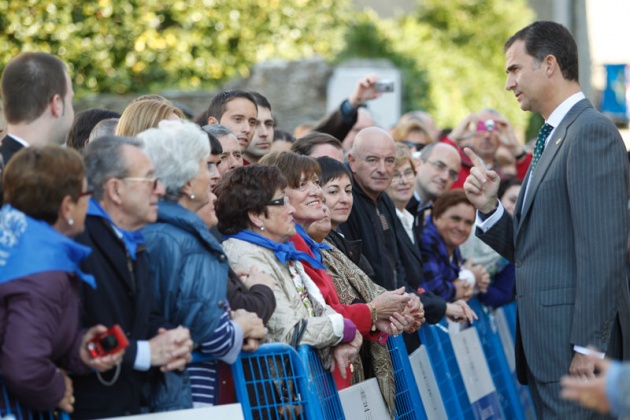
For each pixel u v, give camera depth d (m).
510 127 14.75
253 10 22.73
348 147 12.96
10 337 5.16
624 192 7.64
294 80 21.78
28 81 6.45
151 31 20.72
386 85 11.75
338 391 7.30
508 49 8.23
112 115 8.79
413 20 31.42
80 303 5.57
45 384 5.20
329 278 7.93
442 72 29.58
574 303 7.72
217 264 6.19
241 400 6.31
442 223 10.66
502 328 12.30
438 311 9.59
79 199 5.45
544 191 7.88
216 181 7.51
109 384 5.66
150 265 6.07
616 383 4.88
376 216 9.43
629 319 8.00
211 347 6.09
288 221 7.30
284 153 8.07
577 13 21.16
